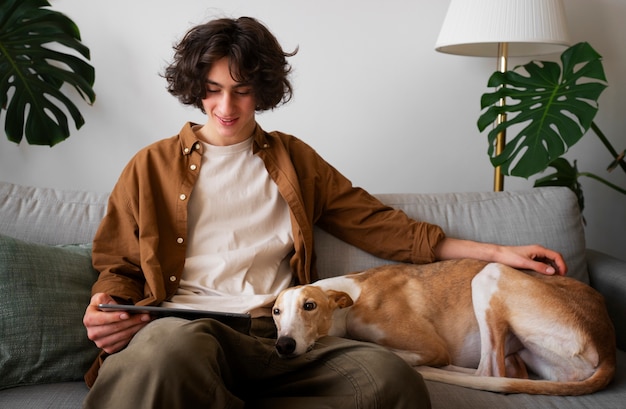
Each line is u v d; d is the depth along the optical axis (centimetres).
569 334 172
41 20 239
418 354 179
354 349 144
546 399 160
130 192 176
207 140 184
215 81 167
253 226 181
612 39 285
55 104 266
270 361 148
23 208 198
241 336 144
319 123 276
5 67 239
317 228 207
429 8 273
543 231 212
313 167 196
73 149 267
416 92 279
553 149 216
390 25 273
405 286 191
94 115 265
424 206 215
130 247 176
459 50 262
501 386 163
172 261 174
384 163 282
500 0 234
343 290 186
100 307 143
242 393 151
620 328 200
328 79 273
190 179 179
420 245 197
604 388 167
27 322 163
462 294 190
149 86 265
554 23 235
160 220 177
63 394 157
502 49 256
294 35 270
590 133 292
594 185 296
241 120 174
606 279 209
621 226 298
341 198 201
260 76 171
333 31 271
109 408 129
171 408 126
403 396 133
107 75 263
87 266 182
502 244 210
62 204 203
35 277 168
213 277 174
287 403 140
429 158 284
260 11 267
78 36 245
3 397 156
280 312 163
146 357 127
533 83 234
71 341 167
